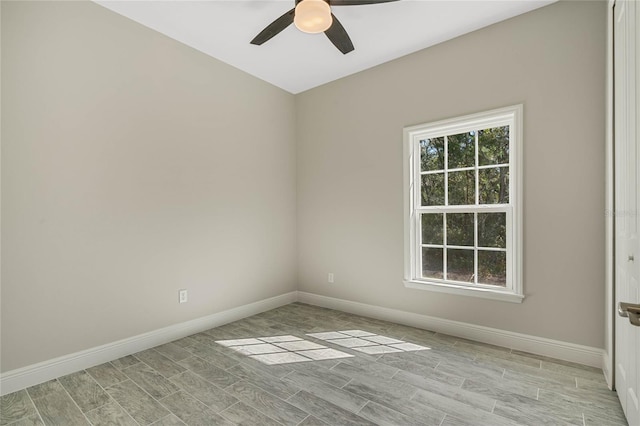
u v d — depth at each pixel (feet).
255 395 6.39
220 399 6.25
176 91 9.46
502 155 8.84
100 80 7.87
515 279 8.33
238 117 11.25
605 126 7.14
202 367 7.59
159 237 9.04
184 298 9.61
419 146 10.41
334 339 9.27
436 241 10.02
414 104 10.15
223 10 8.12
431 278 10.13
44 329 7.00
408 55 10.27
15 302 6.63
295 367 7.56
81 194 7.55
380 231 11.02
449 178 9.79
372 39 9.38
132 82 8.48
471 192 9.38
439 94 9.62
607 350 6.79
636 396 4.89
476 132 9.26
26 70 6.75
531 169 8.08
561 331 7.77
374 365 7.62
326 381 6.91
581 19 7.44
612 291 6.46
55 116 7.15
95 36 7.79
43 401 6.22
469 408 5.90
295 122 13.46
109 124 8.03
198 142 10.03
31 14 6.83
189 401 6.19
